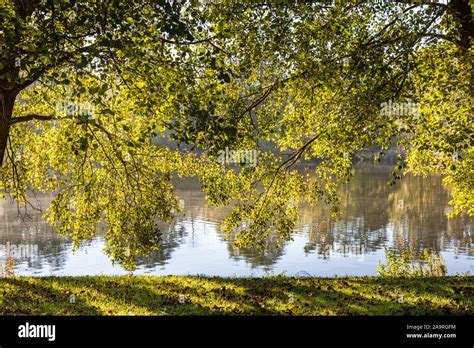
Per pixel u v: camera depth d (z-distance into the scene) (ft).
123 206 46.52
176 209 46.62
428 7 33.19
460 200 55.57
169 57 28.94
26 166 50.34
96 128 37.01
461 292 37.96
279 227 47.09
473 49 32.63
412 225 113.29
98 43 24.61
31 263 80.12
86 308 33.09
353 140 35.45
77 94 22.12
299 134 46.39
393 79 33.76
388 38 34.71
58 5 22.44
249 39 33.99
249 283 41.93
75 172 45.65
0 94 31.91
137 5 24.48
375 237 100.27
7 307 32.94
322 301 35.06
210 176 44.75
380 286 40.57
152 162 47.91
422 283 41.63
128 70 26.14
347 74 34.55
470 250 87.35
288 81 38.24
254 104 38.29
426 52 35.60
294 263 80.18
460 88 32.65
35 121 48.42
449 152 34.04
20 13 27.04
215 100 30.01
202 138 26.71
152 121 27.14
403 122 34.99
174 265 79.56
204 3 31.55
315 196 47.01
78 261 82.12
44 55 22.74
